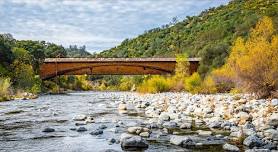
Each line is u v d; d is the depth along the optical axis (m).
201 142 13.03
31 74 70.69
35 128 17.50
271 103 23.28
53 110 28.03
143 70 75.56
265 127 14.62
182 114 21.52
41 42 148.12
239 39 42.91
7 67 69.44
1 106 33.66
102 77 166.25
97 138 14.36
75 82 123.56
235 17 124.56
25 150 12.27
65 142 13.62
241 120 16.84
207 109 22.67
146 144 12.37
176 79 63.97
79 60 74.00
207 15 172.25
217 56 66.75
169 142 13.24
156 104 31.16
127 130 15.99
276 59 29.25
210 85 49.34
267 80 29.17
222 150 11.65
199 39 107.75
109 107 31.33
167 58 74.38
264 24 35.47
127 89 119.94
